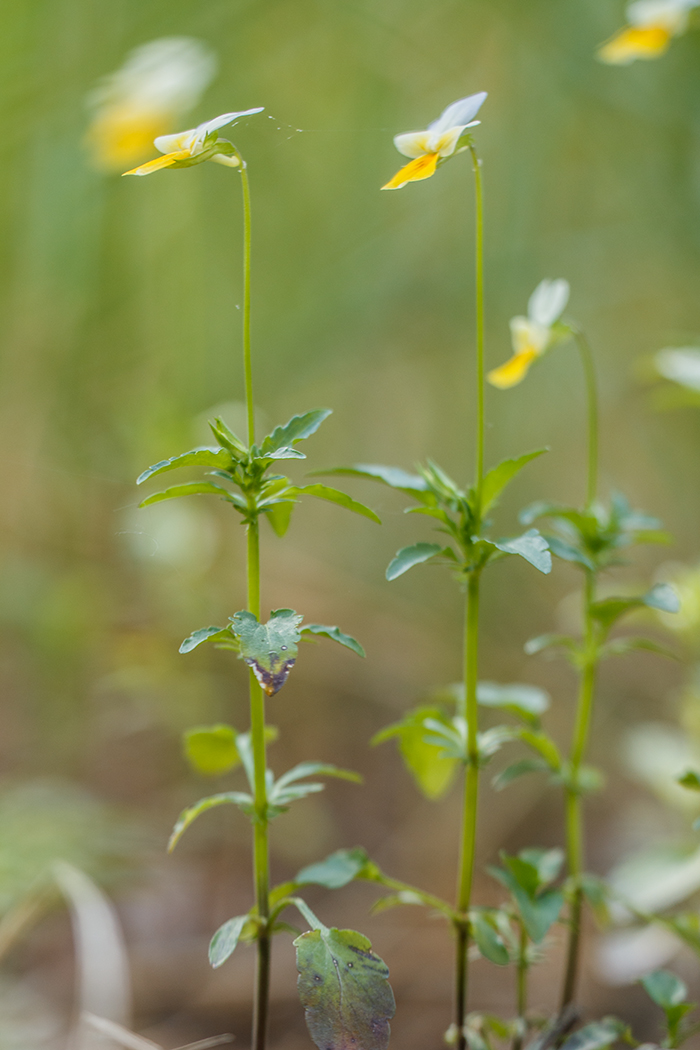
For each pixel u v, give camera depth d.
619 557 0.49
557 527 0.49
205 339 1.01
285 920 0.66
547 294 0.48
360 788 0.83
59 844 0.57
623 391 1.04
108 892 0.60
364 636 0.96
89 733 0.80
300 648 0.94
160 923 0.63
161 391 0.94
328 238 1.04
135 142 0.64
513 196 0.98
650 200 0.94
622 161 0.96
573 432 1.09
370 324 1.04
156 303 0.97
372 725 0.90
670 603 0.47
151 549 0.79
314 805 0.78
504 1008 0.57
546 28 0.92
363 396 1.14
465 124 0.44
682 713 0.62
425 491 0.46
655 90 0.87
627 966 0.55
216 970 0.60
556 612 1.00
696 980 0.57
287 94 1.00
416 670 0.93
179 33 0.91
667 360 0.54
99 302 0.95
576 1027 0.55
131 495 0.87
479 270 0.45
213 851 0.72
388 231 1.03
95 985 0.50
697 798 0.58
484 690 0.50
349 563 1.11
